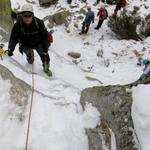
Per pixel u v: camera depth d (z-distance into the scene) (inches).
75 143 172.6
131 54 587.2
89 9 635.5
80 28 685.3
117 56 580.4
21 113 179.8
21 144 162.7
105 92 188.5
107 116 175.2
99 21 667.4
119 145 160.6
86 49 605.9
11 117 173.8
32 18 231.0
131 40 641.6
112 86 192.1
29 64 287.1
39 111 187.3
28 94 197.8
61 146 168.2
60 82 243.3
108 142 163.8
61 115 188.9
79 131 179.2
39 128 175.2
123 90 181.0
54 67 356.5
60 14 702.5
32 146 164.1
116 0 702.5
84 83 331.0
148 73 326.0
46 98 202.2
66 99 209.5
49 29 671.8
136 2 700.7
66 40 637.3
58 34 652.7
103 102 182.7
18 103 184.2
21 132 169.5
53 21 699.4
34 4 771.4
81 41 641.0
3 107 175.3
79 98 211.6
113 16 689.6
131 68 545.0
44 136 171.6
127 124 163.6
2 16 405.4
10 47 245.8
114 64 555.8
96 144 166.4
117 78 501.7
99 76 485.7
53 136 173.0
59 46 605.9
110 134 166.9
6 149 157.8
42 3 753.0
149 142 148.3
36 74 255.9
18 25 235.3
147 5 690.2
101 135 168.7
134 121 161.3
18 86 196.2
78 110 195.2
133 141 156.5
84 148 171.2
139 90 172.6
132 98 172.9
